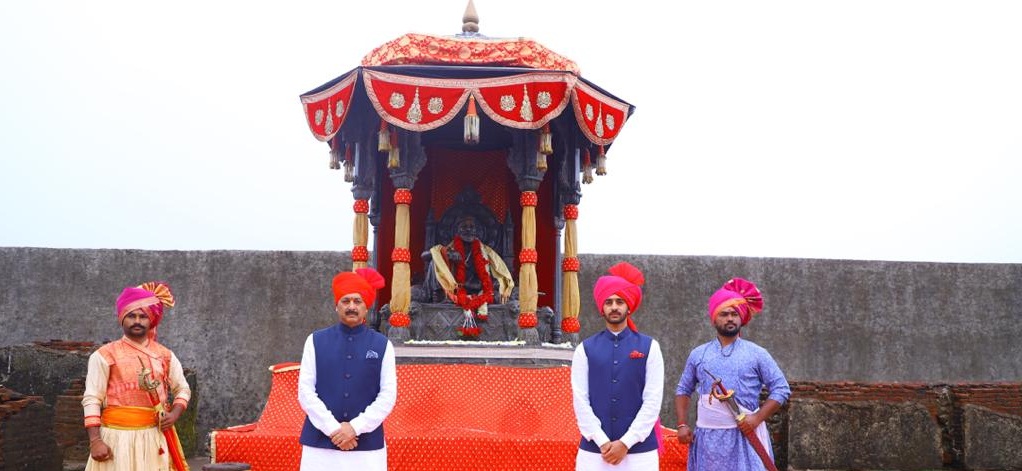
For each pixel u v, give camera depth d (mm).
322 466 4598
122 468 4875
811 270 11289
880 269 11375
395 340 7234
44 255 10820
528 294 7398
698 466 4879
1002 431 8820
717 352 4996
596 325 10938
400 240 7352
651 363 4656
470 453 6027
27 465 7262
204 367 10750
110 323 10781
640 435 4535
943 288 11406
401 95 6887
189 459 9781
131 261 10883
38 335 10703
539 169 7391
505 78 6867
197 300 10867
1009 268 11516
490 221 8375
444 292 7945
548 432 6477
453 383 6816
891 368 11234
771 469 4715
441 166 8523
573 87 6934
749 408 4879
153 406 5043
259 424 6559
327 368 4711
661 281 11109
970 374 11305
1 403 7117
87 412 4863
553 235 8492
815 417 8672
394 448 6031
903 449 8695
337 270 10969
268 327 10859
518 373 6887
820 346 11180
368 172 7945
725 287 5113
